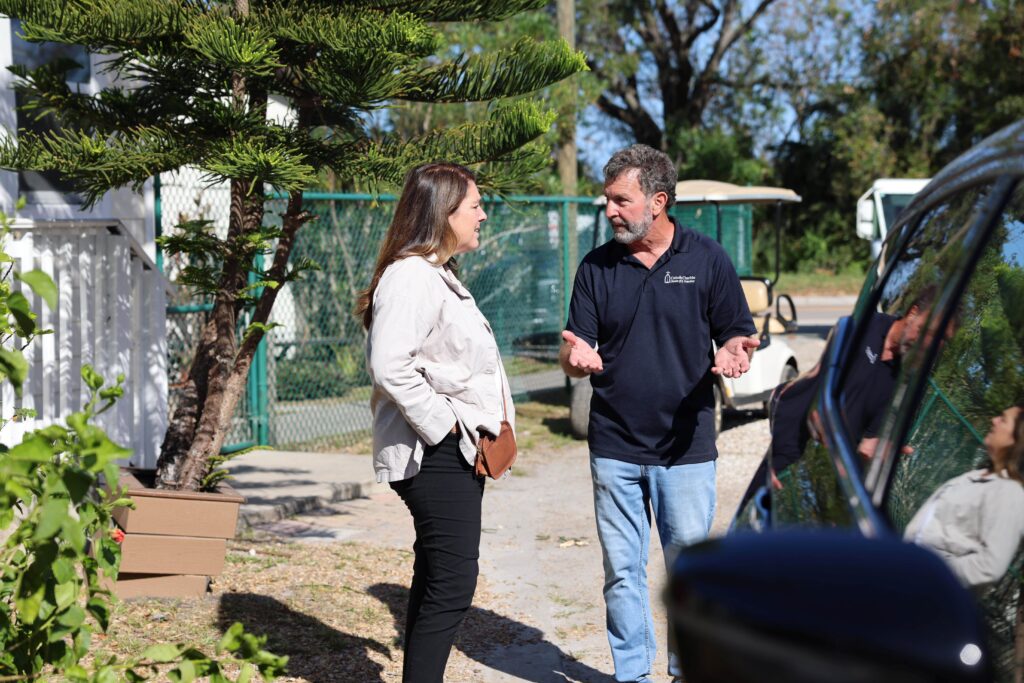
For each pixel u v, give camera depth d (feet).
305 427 30.94
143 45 16.22
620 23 99.91
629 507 13.11
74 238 19.56
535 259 41.19
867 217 52.44
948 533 5.26
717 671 3.06
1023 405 5.83
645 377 12.71
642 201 12.47
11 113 21.71
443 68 17.60
